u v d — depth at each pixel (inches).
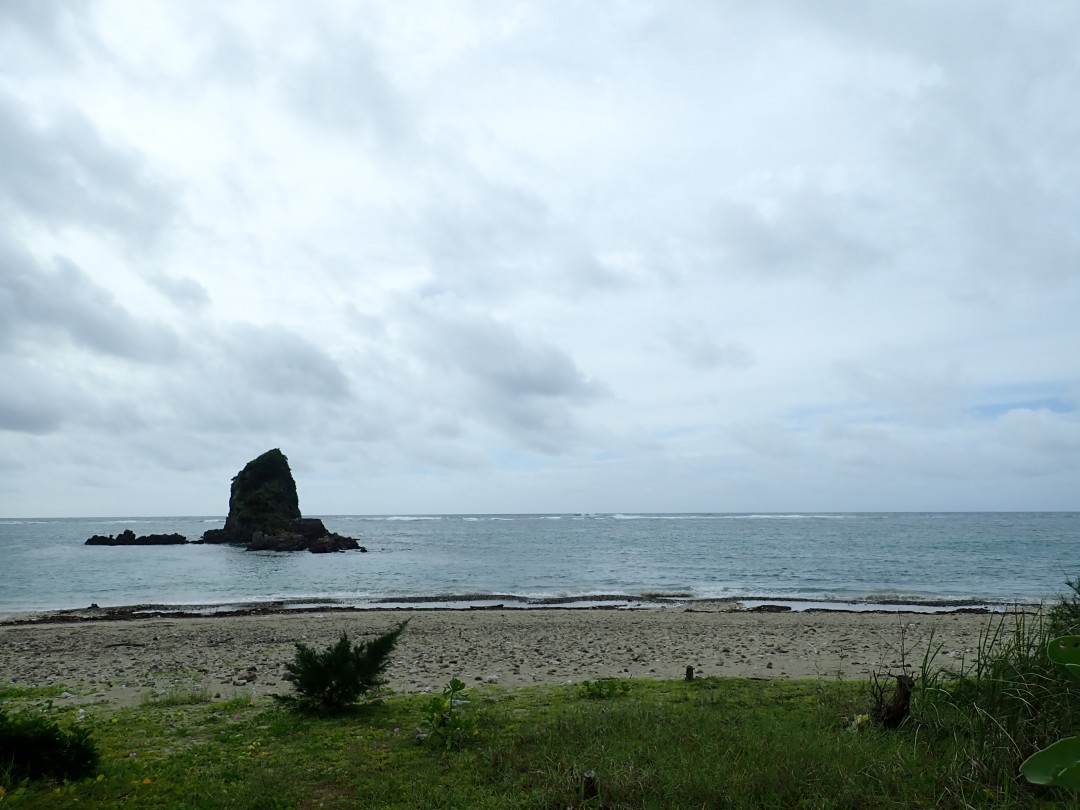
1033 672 262.7
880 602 1321.4
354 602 1365.7
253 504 4003.4
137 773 273.3
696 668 553.9
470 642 730.2
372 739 326.6
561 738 290.8
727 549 3053.6
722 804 222.1
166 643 764.0
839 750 251.3
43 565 2464.3
